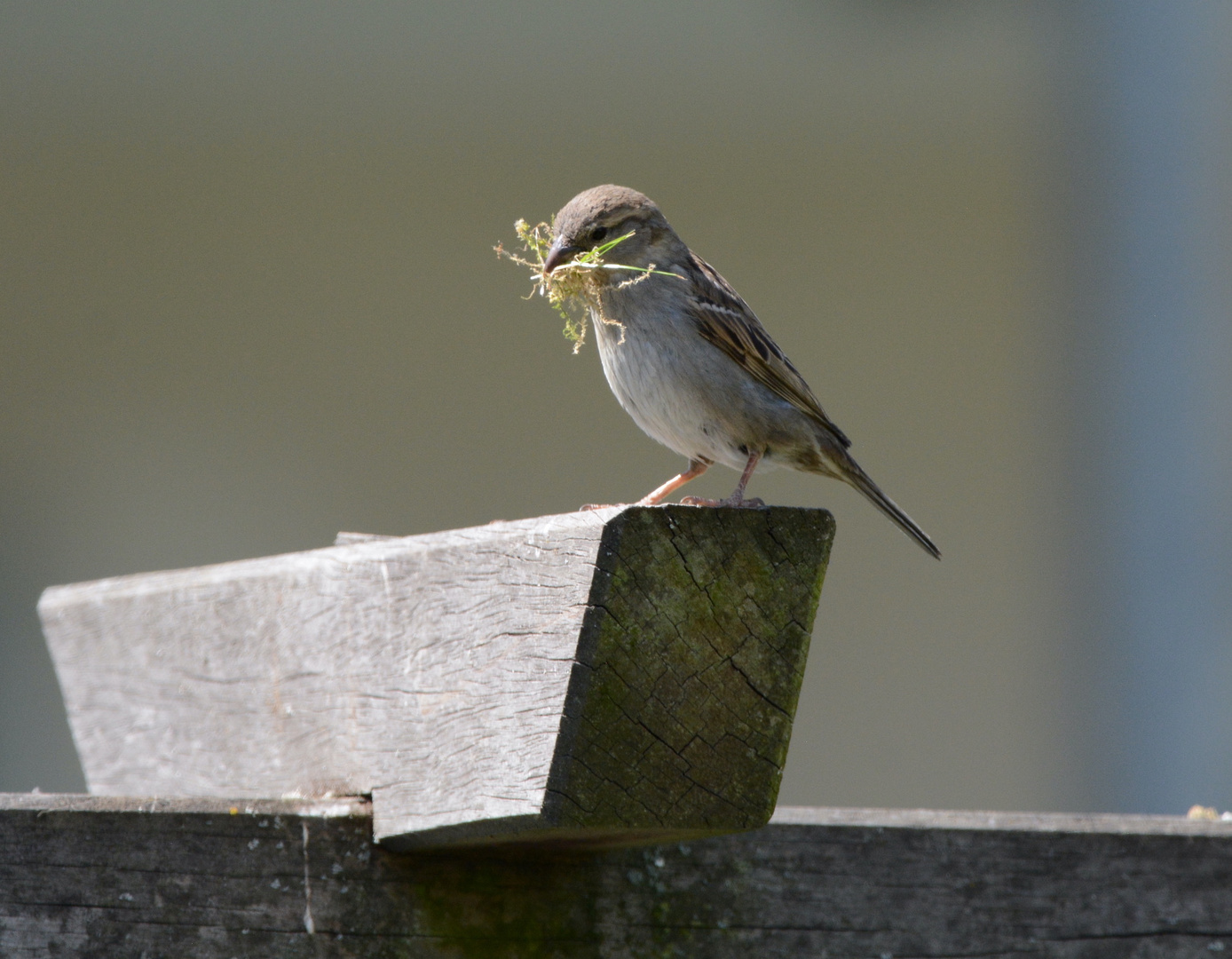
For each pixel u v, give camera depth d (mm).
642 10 14211
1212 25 12844
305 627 5277
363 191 14273
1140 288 13133
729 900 4688
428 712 4367
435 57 14203
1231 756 12102
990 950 4852
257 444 14180
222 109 14172
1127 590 12852
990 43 14391
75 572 14047
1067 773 13883
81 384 14125
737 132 14383
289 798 4641
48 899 4215
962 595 14352
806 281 14383
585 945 4547
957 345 14414
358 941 4379
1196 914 4957
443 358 14305
